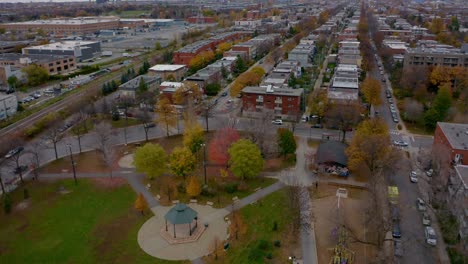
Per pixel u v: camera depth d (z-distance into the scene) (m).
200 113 155.75
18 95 192.88
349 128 138.50
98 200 98.06
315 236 82.25
